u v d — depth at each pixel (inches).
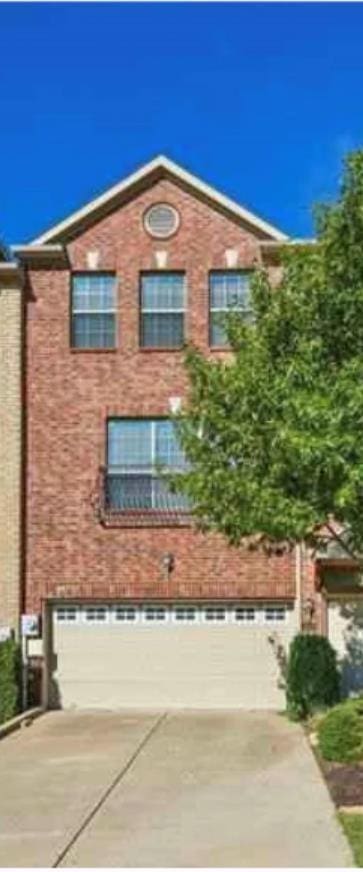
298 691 935.7
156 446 1052.5
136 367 1060.5
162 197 1075.9
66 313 1069.1
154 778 633.6
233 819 510.9
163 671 1040.2
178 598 1039.6
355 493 611.5
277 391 663.1
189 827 493.4
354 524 666.8
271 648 1032.8
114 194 1072.8
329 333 664.4
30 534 1051.3
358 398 596.7
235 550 1038.4
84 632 1047.0
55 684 1041.5
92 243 1076.5
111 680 1040.2
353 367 622.2
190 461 786.2
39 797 575.2
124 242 1074.7
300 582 1021.2
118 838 471.8
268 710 1013.2
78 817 518.0
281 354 695.1
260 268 877.8
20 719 922.7
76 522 1049.5
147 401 1055.6
